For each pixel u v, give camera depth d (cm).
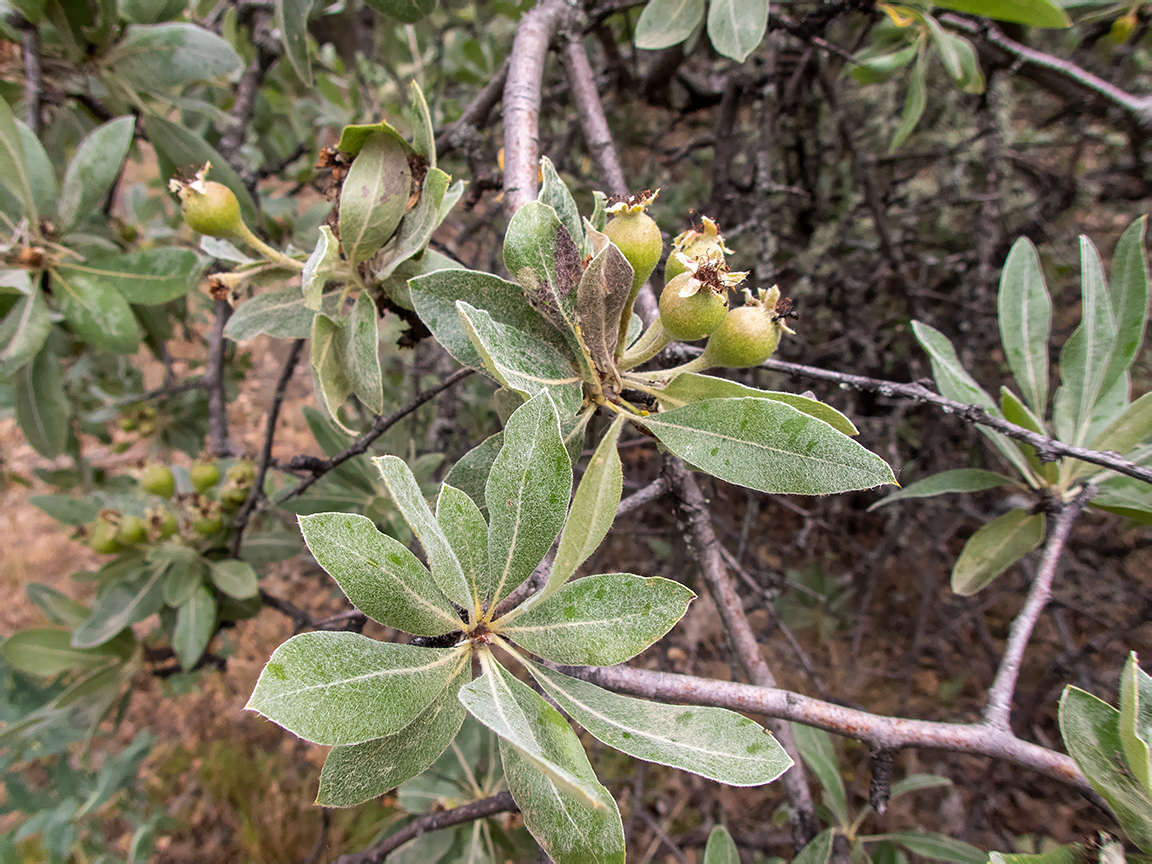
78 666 43
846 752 75
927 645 74
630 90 58
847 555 86
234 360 69
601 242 16
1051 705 68
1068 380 24
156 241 56
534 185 23
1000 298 26
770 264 41
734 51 26
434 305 16
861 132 72
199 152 35
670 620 14
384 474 13
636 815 46
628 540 78
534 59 25
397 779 14
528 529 14
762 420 15
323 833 38
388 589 13
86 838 58
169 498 42
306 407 38
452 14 71
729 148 49
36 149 29
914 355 70
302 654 12
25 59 32
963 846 30
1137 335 23
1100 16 40
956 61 31
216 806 82
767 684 22
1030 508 24
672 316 16
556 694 14
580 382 17
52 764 61
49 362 33
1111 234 75
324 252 18
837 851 25
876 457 14
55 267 29
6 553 109
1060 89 40
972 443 57
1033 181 67
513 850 39
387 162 19
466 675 14
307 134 57
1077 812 63
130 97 35
